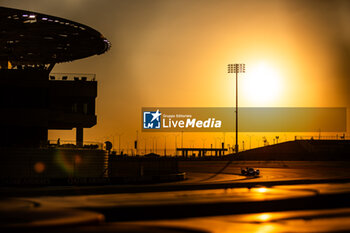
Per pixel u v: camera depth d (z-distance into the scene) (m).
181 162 123.19
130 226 21.34
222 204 29.67
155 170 70.75
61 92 70.62
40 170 58.16
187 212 28.50
